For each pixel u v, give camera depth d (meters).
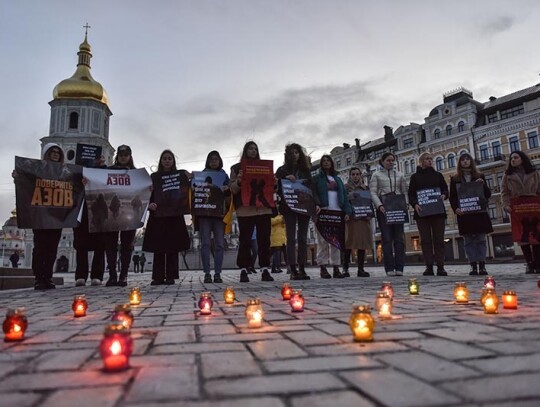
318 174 7.88
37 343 2.01
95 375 1.42
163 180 7.15
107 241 7.07
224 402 1.13
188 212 7.05
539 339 1.85
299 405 1.10
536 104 35.69
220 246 7.23
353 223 8.26
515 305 2.82
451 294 4.12
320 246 8.02
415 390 1.19
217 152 7.32
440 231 7.84
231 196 7.58
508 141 36.62
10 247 82.00
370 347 1.77
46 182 6.61
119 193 6.97
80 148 9.50
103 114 50.06
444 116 41.28
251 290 5.24
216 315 2.93
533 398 1.11
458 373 1.35
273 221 12.20
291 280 7.31
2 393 1.24
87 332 2.33
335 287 5.42
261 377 1.36
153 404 1.13
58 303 4.15
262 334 2.14
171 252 7.09
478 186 7.47
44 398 1.19
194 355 1.69
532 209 7.28
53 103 48.53
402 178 8.63
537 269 7.44
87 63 52.44
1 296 5.11
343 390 1.21
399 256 8.27
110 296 4.92
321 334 2.10
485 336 1.94
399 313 2.76
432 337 1.94
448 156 40.50
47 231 6.56
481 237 7.51
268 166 7.28
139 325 2.51
